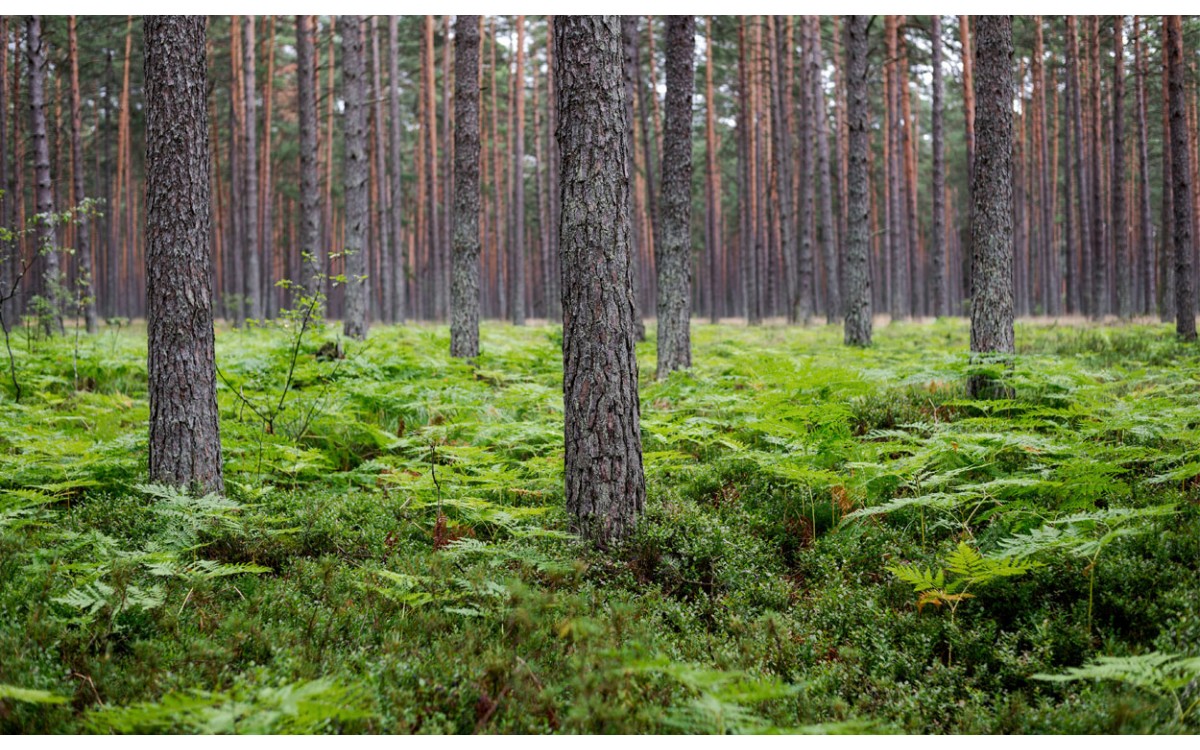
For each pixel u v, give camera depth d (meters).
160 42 6.16
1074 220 42.75
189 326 6.30
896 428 8.33
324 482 7.35
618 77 5.68
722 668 4.10
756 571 5.34
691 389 10.39
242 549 5.49
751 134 38.53
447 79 33.81
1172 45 16.23
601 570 5.23
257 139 40.75
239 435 8.01
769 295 33.97
